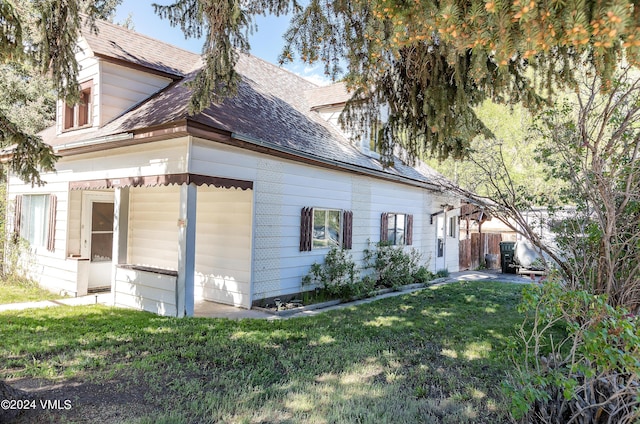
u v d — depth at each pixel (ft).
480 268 55.83
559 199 14.80
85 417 9.73
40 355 14.34
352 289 29.04
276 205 25.44
